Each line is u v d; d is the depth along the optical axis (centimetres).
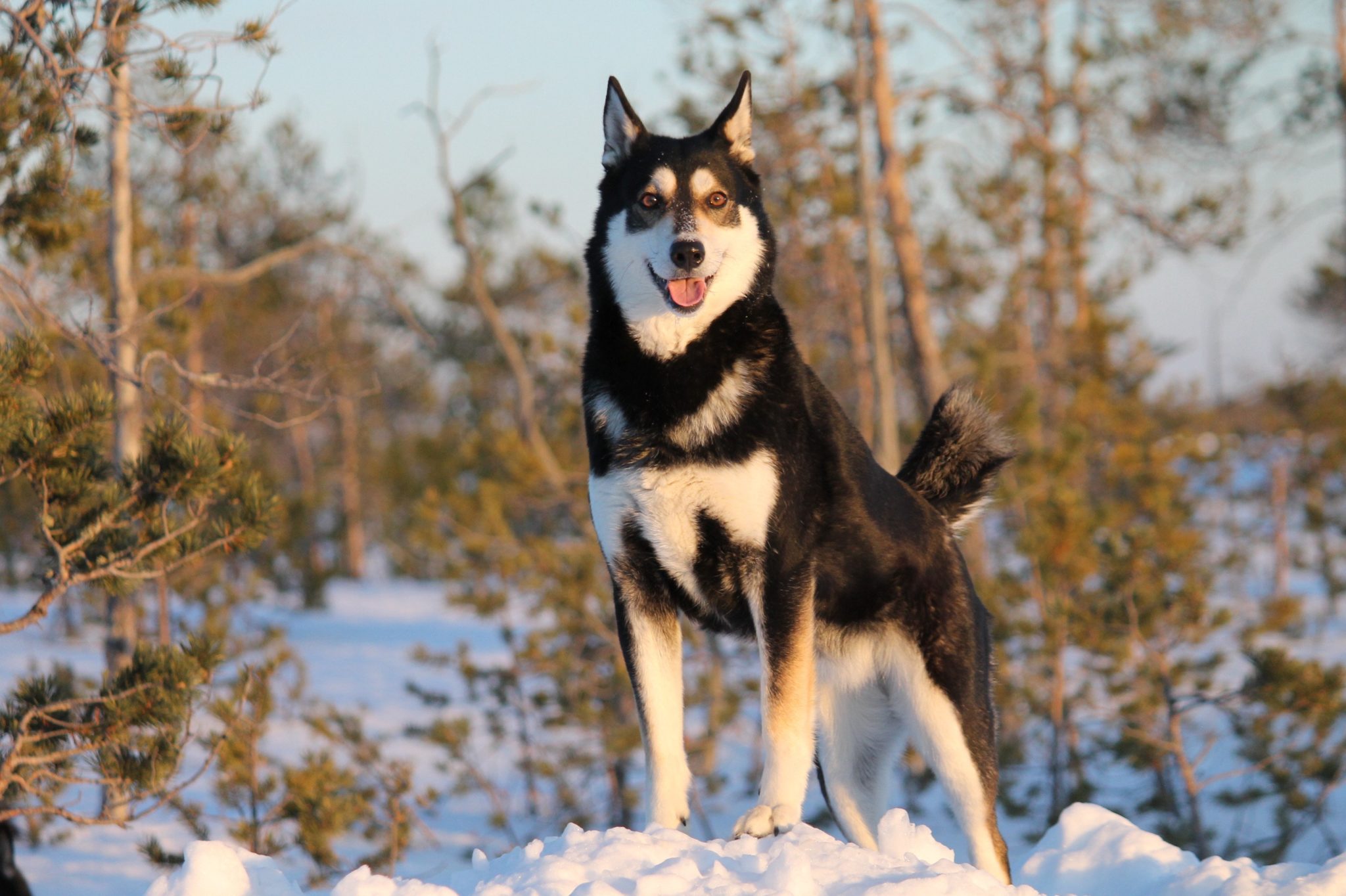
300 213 2114
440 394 2867
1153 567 845
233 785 673
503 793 1033
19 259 614
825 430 388
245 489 466
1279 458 1950
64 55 539
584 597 973
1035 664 948
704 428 364
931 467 443
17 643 1728
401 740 1236
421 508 1037
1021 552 932
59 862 775
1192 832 794
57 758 464
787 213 1206
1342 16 1491
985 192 1411
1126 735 802
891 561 391
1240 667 1155
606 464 377
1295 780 780
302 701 997
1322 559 1831
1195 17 1430
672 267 366
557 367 1337
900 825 350
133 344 723
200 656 476
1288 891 296
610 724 945
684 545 371
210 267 1911
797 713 357
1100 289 1530
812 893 269
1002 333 1479
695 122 1266
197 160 1488
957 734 392
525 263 2075
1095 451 1223
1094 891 361
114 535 463
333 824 657
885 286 1335
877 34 1251
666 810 350
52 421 446
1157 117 1521
